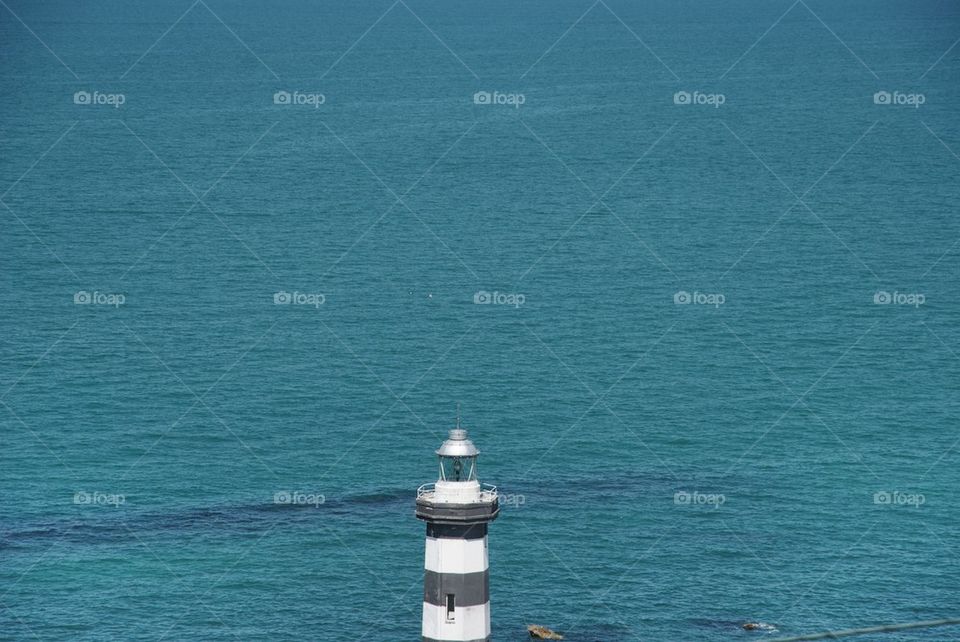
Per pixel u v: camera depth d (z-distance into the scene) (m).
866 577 194.75
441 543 131.62
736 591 190.12
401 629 179.75
